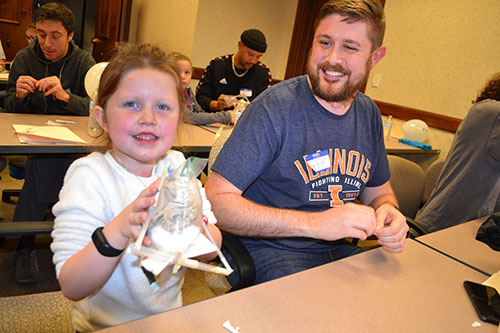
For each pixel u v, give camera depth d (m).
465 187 1.83
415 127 3.25
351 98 1.31
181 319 0.65
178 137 1.05
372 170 1.43
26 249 1.88
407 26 3.55
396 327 0.73
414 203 2.06
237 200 1.15
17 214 2.00
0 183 2.95
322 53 1.21
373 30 1.20
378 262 1.01
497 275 0.98
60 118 2.19
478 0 3.04
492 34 2.98
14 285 1.76
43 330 0.94
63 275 0.74
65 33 2.32
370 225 1.01
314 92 1.25
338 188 1.31
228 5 4.31
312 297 0.79
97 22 5.04
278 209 1.15
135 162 0.94
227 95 3.42
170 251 0.56
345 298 0.81
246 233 1.14
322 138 1.29
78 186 0.84
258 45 3.28
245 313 0.70
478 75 3.07
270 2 4.62
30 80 2.05
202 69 4.34
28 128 1.82
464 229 1.38
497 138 1.74
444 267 1.04
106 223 0.86
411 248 1.14
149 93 0.83
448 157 2.01
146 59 0.86
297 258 1.26
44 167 1.97
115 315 0.92
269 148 1.23
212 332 0.63
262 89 3.59
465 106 3.16
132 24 5.53
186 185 0.59
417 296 0.86
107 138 0.96
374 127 1.42
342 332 0.69
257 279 1.20
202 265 0.58
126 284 0.89
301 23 4.66
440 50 3.31
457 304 0.85
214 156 1.48
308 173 1.27
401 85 3.62
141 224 0.61
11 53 4.85
